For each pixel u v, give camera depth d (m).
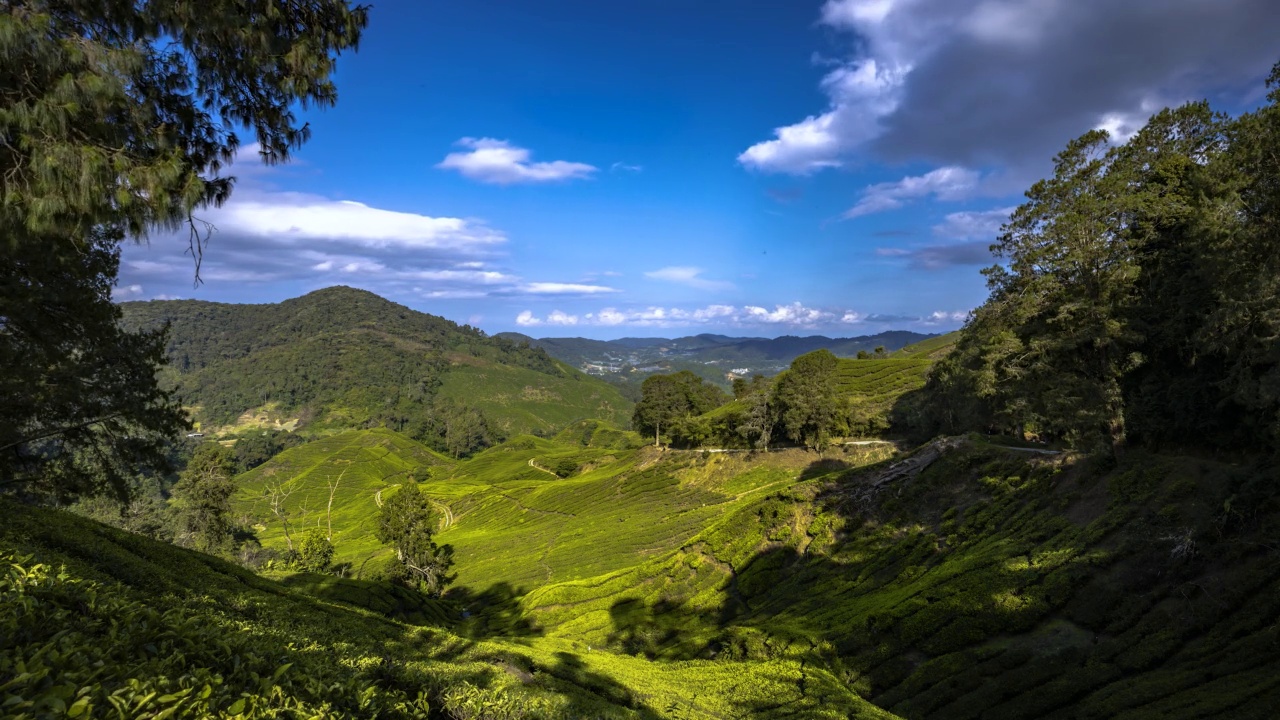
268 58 10.56
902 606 31.00
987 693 23.42
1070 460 37.09
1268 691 17.34
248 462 182.25
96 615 7.15
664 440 123.88
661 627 43.00
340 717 6.98
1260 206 29.56
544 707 13.23
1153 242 35.72
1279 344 25.22
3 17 7.27
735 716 23.20
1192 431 31.92
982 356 47.88
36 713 4.35
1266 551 22.80
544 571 70.06
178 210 9.66
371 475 170.25
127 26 9.14
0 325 21.45
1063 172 34.88
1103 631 24.41
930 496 44.34
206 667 6.53
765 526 49.81
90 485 27.05
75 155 8.39
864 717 22.09
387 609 45.16
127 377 26.09
